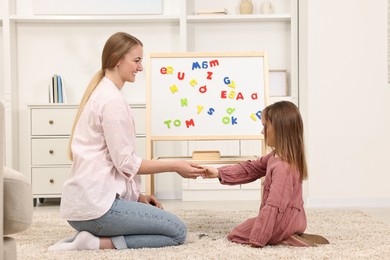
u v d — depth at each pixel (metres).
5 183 1.42
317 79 3.85
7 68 4.30
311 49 3.85
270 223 2.17
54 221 3.03
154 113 2.90
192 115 2.90
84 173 2.13
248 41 4.49
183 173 2.32
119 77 2.30
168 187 4.47
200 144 4.23
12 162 4.31
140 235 2.19
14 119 4.39
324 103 3.84
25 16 4.30
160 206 2.44
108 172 2.15
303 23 4.00
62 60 4.49
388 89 3.85
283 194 2.20
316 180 3.85
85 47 4.50
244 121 2.90
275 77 4.41
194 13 4.49
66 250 2.15
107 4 4.40
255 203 4.04
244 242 2.26
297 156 2.27
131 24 4.50
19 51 4.48
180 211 3.35
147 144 2.86
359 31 3.84
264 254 2.04
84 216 2.11
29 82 4.49
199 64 2.96
